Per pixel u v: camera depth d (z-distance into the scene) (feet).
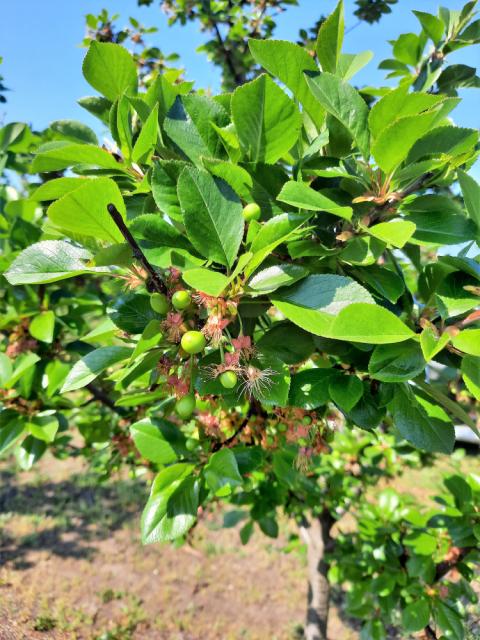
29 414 1.49
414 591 1.48
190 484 0.86
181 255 0.79
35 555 3.67
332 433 1.04
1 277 1.61
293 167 0.91
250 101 0.81
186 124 0.87
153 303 0.79
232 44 2.78
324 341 0.88
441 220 0.85
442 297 0.83
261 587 3.53
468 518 1.44
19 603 3.06
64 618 2.96
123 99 0.89
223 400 0.91
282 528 4.24
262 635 3.02
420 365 0.79
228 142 0.85
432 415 0.86
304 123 1.00
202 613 3.21
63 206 0.69
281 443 1.07
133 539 4.00
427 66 1.27
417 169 0.81
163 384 0.88
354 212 0.90
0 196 1.90
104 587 3.37
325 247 0.85
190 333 0.76
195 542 4.03
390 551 1.69
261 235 0.74
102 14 2.61
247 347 0.81
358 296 0.73
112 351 0.86
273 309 1.60
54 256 0.83
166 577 3.57
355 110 0.82
